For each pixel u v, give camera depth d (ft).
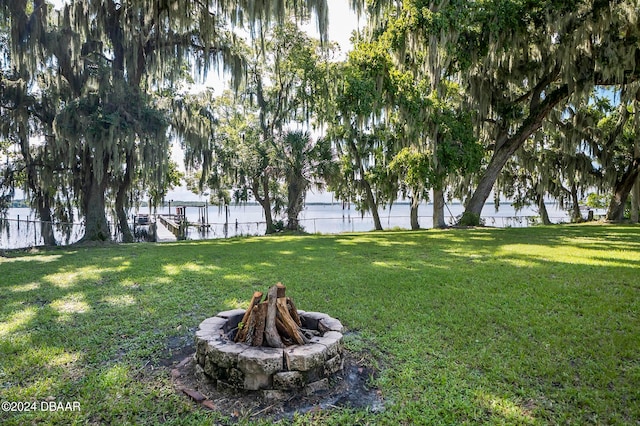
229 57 51.93
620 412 8.27
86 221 46.29
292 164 63.72
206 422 8.04
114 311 15.48
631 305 15.02
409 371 10.24
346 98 49.44
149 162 44.96
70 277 22.16
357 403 8.86
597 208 94.63
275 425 7.97
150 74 49.37
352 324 13.89
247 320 10.61
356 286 19.06
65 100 44.45
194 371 10.28
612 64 43.65
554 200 84.33
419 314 14.74
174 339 12.71
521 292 17.25
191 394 9.12
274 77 72.90
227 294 17.85
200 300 16.93
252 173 65.10
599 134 65.16
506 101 55.88
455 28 44.57
